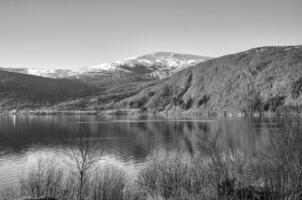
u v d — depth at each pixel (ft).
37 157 195.31
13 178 132.98
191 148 210.38
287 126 43.27
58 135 320.50
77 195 62.34
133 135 308.81
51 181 70.85
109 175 79.66
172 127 389.80
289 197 39.24
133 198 65.41
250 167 54.60
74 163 92.17
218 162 53.31
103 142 256.11
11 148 242.99
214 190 49.08
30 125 470.80
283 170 42.06
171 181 67.67
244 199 44.60
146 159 168.55
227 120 487.61
